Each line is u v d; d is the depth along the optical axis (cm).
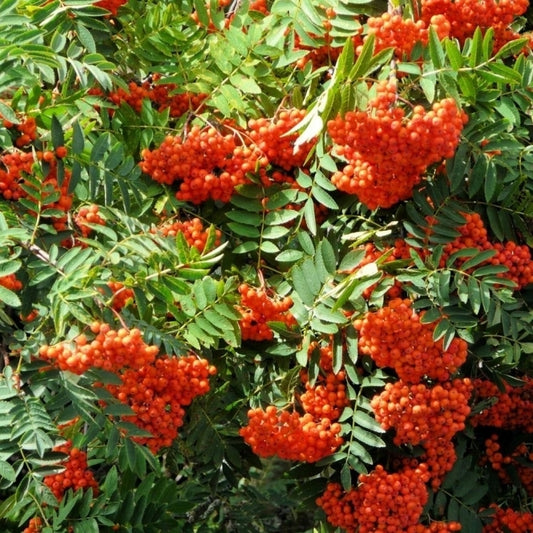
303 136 166
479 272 170
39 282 163
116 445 164
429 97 165
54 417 169
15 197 167
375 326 167
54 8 172
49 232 167
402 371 169
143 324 167
